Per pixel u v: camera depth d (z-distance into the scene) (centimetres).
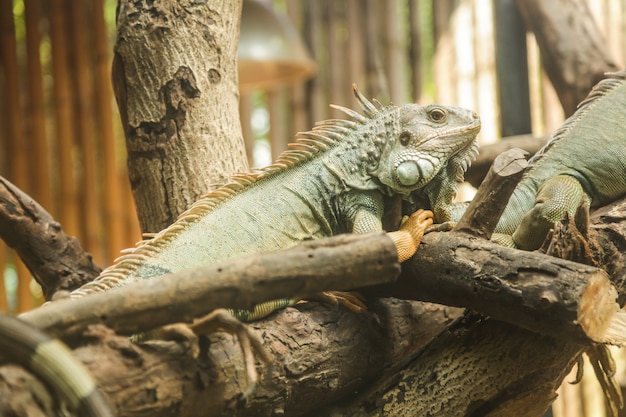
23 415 103
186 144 139
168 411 111
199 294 109
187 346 113
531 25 188
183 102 139
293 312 124
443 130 130
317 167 130
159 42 139
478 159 180
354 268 110
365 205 130
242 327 110
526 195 143
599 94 148
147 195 140
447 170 132
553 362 124
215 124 140
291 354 121
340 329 125
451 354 125
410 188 129
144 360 111
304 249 111
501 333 124
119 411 109
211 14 142
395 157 129
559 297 114
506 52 192
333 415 125
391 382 125
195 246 122
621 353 234
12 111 236
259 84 221
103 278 119
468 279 120
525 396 126
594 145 144
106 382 108
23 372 104
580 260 121
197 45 140
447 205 132
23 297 232
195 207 125
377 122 131
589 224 127
